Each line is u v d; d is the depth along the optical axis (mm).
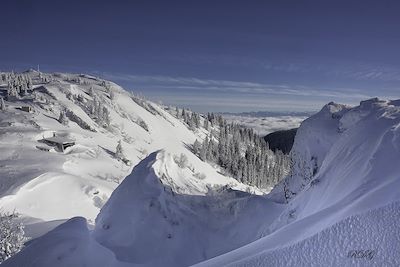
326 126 29266
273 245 17234
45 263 21828
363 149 22219
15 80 186375
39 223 48781
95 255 22391
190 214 24953
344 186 20828
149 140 178500
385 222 14609
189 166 128500
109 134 157500
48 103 159000
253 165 149875
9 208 64562
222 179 140875
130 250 22406
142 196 24328
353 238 14625
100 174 104375
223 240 24328
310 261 14719
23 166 89750
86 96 192625
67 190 75688
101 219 24781
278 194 32094
